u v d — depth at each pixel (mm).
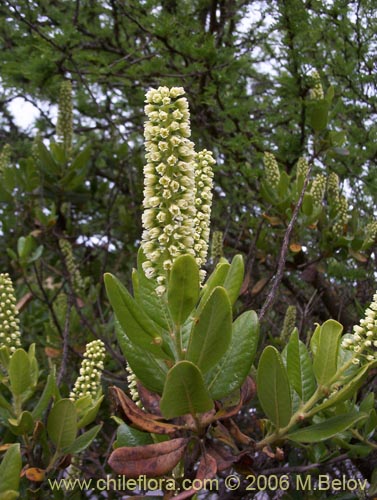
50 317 1008
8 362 577
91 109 1337
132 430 485
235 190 1114
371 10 1039
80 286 1068
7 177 1138
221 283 435
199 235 441
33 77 1092
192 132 1133
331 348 441
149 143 410
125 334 446
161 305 438
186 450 434
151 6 1045
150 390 444
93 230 1314
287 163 1104
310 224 931
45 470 548
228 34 1174
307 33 1015
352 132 1092
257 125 1089
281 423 445
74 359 981
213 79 1071
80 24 1182
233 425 457
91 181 1254
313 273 953
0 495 455
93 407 557
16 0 1078
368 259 1016
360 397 744
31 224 1224
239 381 428
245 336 435
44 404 559
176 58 1188
